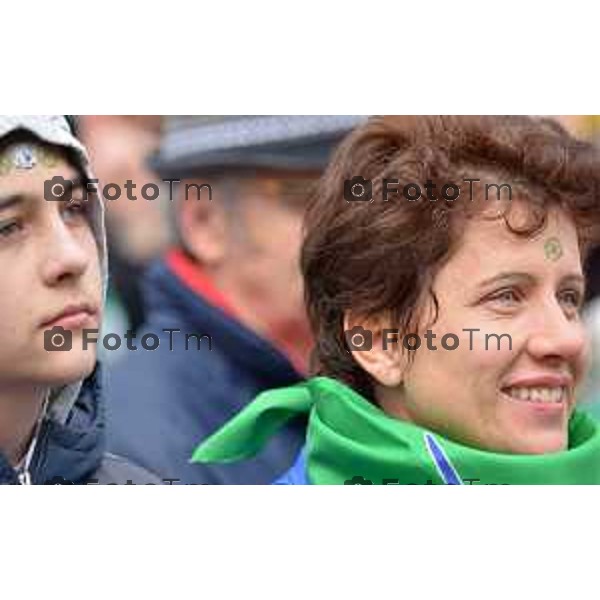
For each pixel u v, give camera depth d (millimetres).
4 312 4828
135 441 5211
